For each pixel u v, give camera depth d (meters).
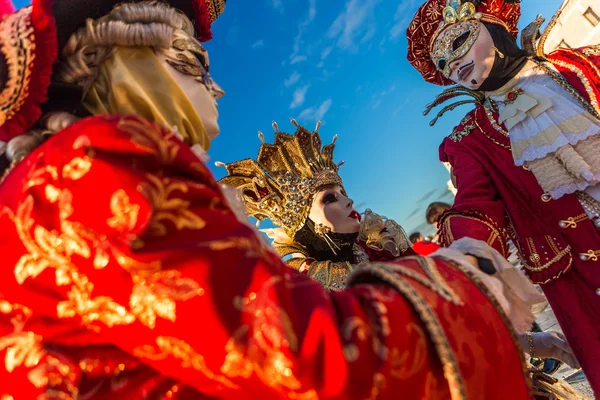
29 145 0.65
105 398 0.56
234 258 0.51
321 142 1.72
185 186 0.55
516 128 1.67
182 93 0.73
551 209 1.64
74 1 0.69
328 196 1.58
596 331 1.54
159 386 0.58
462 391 0.52
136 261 0.49
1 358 0.56
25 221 0.53
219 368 0.49
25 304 0.54
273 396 0.50
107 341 0.56
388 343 0.52
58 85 0.68
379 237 1.64
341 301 0.55
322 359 0.48
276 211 1.67
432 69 2.06
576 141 1.53
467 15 1.74
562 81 1.70
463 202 1.68
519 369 0.59
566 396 1.39
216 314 0.48
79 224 0.50
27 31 0.62
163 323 0.48
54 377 0.54
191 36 0.84
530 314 0.68
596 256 1.56
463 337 0.55
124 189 0.51
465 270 0.64
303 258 1.59
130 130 0.55
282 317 0.48
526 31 1.79
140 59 0.73
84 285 0.50
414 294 0.57
